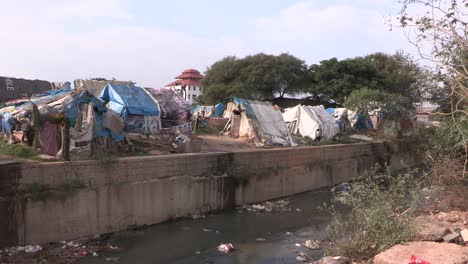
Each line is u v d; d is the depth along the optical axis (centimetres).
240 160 2088
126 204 1570
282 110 3541
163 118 2233
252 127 2670
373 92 3822
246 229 1644
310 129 3133
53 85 2681
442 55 1271
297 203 2170
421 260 779
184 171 1806
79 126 1675
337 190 2573
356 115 3897
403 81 4959
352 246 991
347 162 2905
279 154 2325
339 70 5528
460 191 1431
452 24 1238
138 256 1305
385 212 1015
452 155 1559
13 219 1284
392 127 3809
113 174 1543
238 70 6081
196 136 2578
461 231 1041
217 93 5856
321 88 5544
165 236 1524
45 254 1270
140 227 1614
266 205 2102
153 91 2300
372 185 1238
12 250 1266
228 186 1984
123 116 2061
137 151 1875
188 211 1800
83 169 1458
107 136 1789
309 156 2561
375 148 3294
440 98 1524
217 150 2259
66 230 1400
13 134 1655
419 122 3953
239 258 1295
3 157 1474
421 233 992
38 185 1344
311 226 1697
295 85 5906
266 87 5969
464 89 1236
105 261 1249
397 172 3362
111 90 2139
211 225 1694
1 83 2520
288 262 1241
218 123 3200
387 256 826
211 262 1262
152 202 1656
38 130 1559
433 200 1458
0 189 1277
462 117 1366
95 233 1478
